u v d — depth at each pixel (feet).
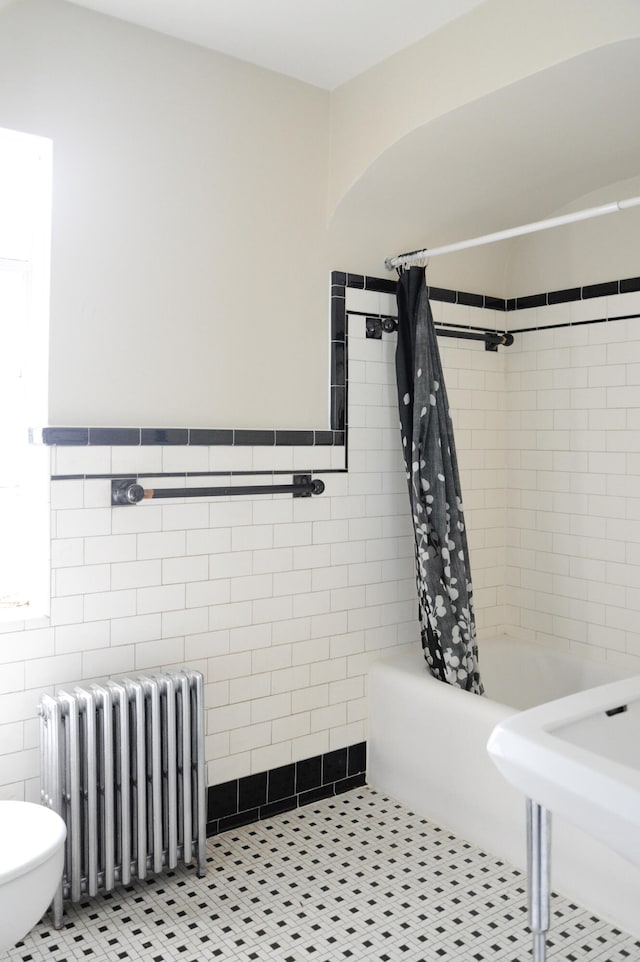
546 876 5.49
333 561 10.25
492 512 12.28
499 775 8.72
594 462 11.13
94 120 8.13
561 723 5.37
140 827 7.75
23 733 7.84
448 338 11.56
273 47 8.91
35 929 7.38
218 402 9.18
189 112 8.82
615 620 10.94
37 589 8.32
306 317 9.96
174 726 7.93
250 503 9.42
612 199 10.71
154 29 8.50
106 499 8.29
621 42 6.95
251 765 9.55
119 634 8.44
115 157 8.30
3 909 5.59
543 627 11.91
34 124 7.73
